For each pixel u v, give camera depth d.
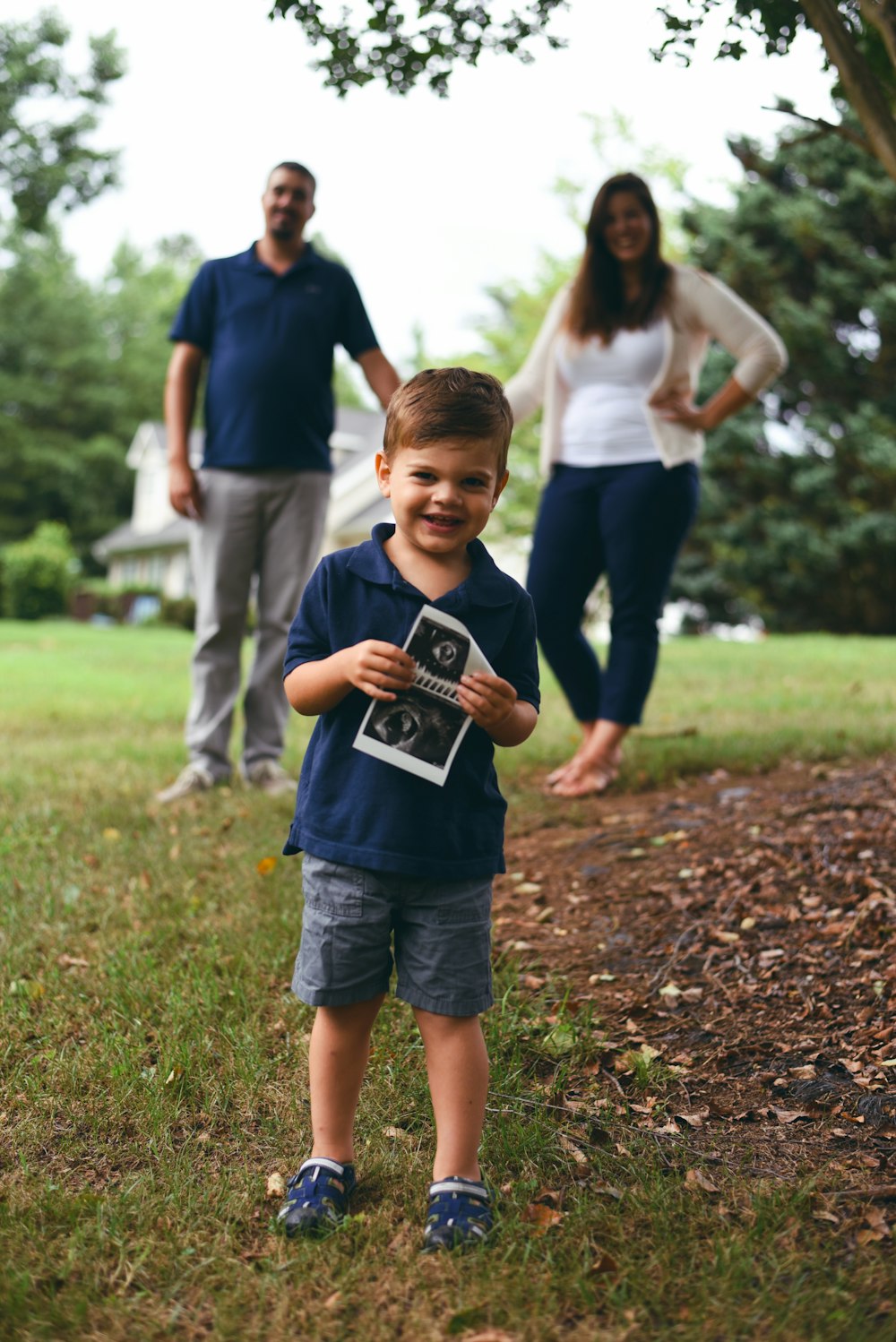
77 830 4.66
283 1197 2.17
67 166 14.89
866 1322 1.76
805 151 18.44
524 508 21.83
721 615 20.75
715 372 18.41
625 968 3.23
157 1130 2.37
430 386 2.10
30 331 44.16
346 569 2.17
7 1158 2.30
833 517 18.80
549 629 5.14
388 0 3.38
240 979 3.10
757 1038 2.80
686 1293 1.87
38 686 10.57
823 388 19.08
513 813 4.77
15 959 3.26
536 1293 1.85
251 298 5.17
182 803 5.11
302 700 2.13
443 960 2.09
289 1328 1.80
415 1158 2.28
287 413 5.16
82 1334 1.78
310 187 5.13
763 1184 2.17
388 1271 1.93
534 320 21.88
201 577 5.37
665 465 4.83
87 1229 2.02
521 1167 2.26
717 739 5.97
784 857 3.83
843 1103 2.48
